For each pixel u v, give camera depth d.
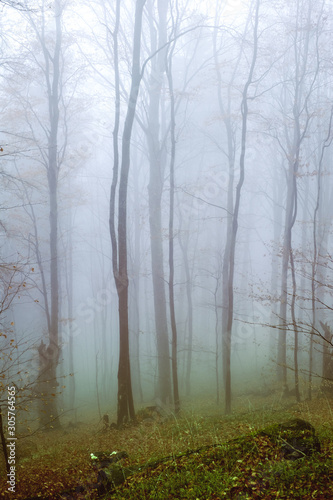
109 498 5.50
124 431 11.67
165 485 5.27
